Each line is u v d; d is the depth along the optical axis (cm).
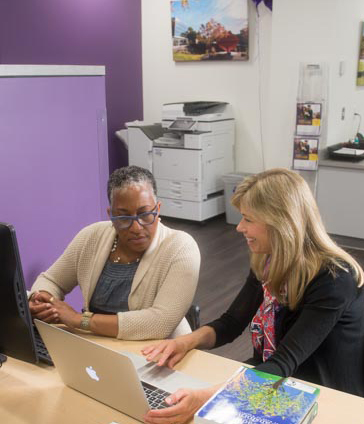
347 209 448
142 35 613
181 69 592
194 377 128
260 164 553
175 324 155
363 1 476
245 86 545
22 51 473
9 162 208
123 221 156
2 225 113
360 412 113
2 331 126
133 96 614
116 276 166
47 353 139
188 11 561
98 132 249
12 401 120
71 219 242
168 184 534
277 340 147
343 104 480
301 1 445
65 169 234
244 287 167
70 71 228
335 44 437
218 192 557
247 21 520
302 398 101
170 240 164
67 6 512
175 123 521
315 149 447
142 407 108
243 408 97
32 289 176
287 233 130
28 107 212
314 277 134
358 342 139
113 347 146
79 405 117
